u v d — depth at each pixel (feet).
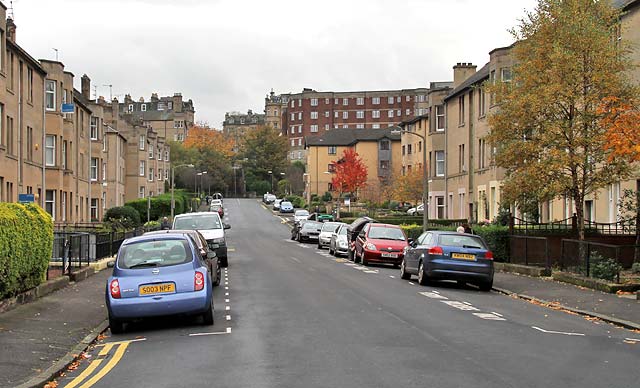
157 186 313.73
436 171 187.01
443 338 39.52
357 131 388.78
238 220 278.67
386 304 55.16
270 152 482.69
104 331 44.83
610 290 62.03
